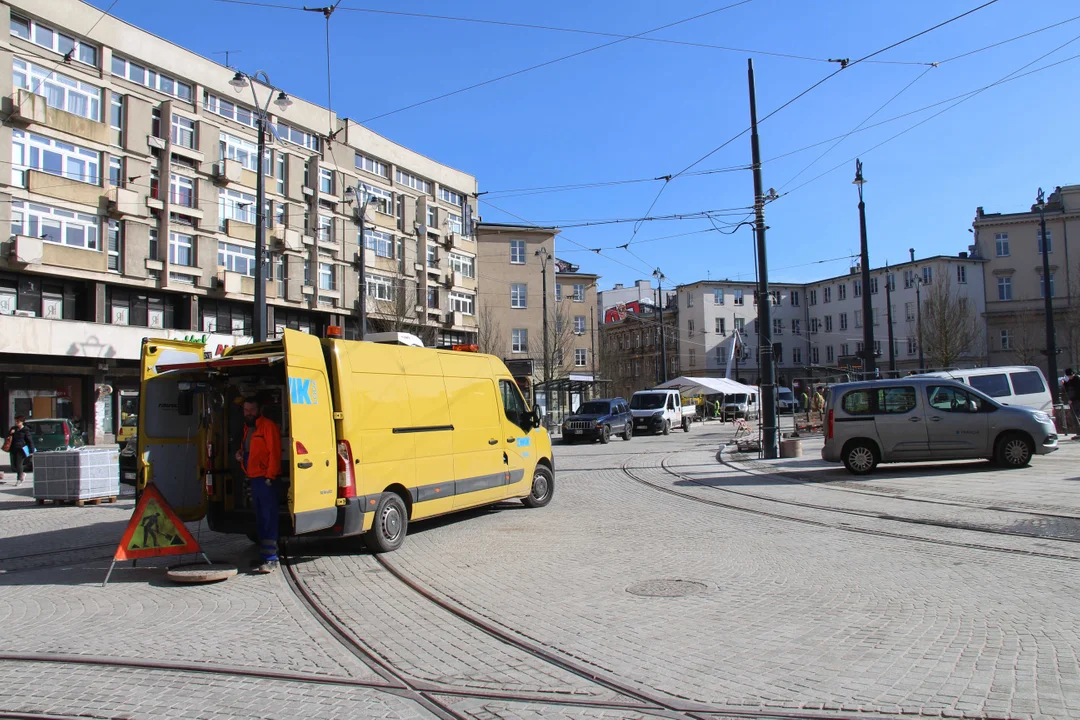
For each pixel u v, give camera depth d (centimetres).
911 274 6594
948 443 1498
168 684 479
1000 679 442
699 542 912
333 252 4475
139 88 3453
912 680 448
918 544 858
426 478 970
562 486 1570
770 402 2027
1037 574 697
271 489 809
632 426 3556
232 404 930
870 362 2581
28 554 956
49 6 3083
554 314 5831
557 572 774
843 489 1352
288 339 795
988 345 6356
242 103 3950
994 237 6456
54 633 595
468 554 880
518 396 1219
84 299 3228
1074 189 6284
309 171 4362
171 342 905
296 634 587
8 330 2897
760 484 1488
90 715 430
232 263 3866
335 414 843
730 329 7544
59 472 1495
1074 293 5450
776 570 754
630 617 605
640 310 8419
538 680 475
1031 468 1477
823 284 7631
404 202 5038
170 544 806
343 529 838
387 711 430
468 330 5591
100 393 3256
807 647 518
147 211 3422
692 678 468
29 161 3005
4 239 2909
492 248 5897
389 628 598
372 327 4456
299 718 422
